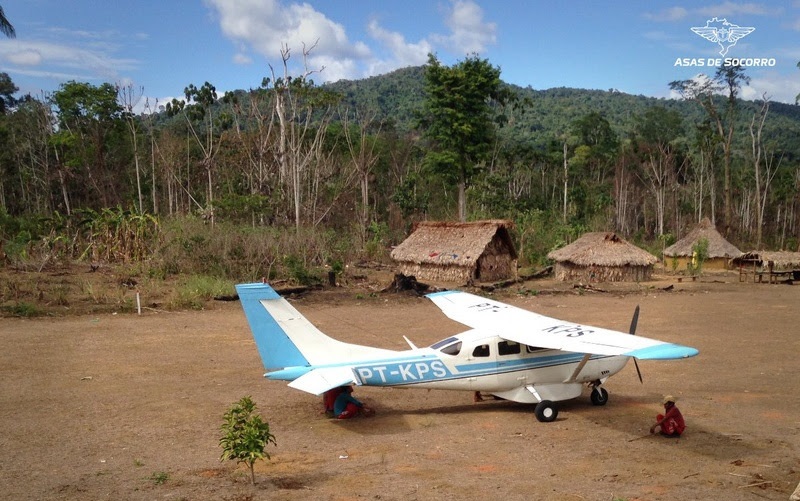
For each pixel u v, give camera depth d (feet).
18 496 25.52
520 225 170.19
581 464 29.60
